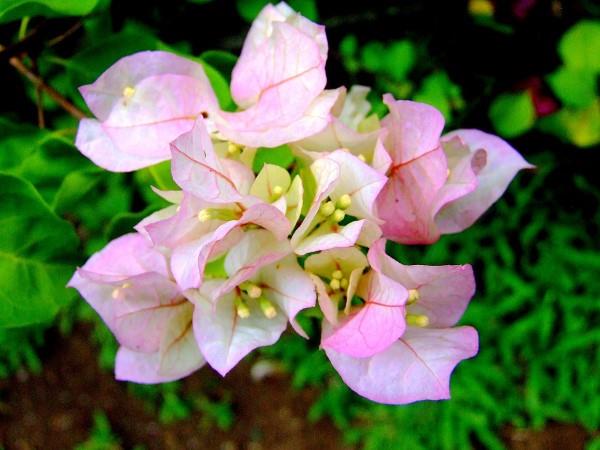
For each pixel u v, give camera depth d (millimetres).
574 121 400
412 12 375
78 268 171
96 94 182
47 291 193
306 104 177
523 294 515
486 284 526
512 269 520
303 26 184
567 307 520
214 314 172
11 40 248
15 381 608
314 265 178
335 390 562
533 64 399
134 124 183
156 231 160
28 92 281
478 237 514
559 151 476
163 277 174
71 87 232
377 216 181
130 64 181
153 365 185
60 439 598
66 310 579
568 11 390
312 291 170
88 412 599
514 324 524
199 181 158
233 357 170
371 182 170
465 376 535
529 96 396
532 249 529
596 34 376
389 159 175
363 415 561
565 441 539
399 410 547
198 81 185
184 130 184
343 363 169
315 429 578
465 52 400
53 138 217
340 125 181
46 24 227
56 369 605
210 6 301
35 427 601
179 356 183
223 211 167
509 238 521
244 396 590
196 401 588
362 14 366
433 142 177
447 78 404
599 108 395
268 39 180
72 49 264
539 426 535
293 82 178
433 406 543
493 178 196
